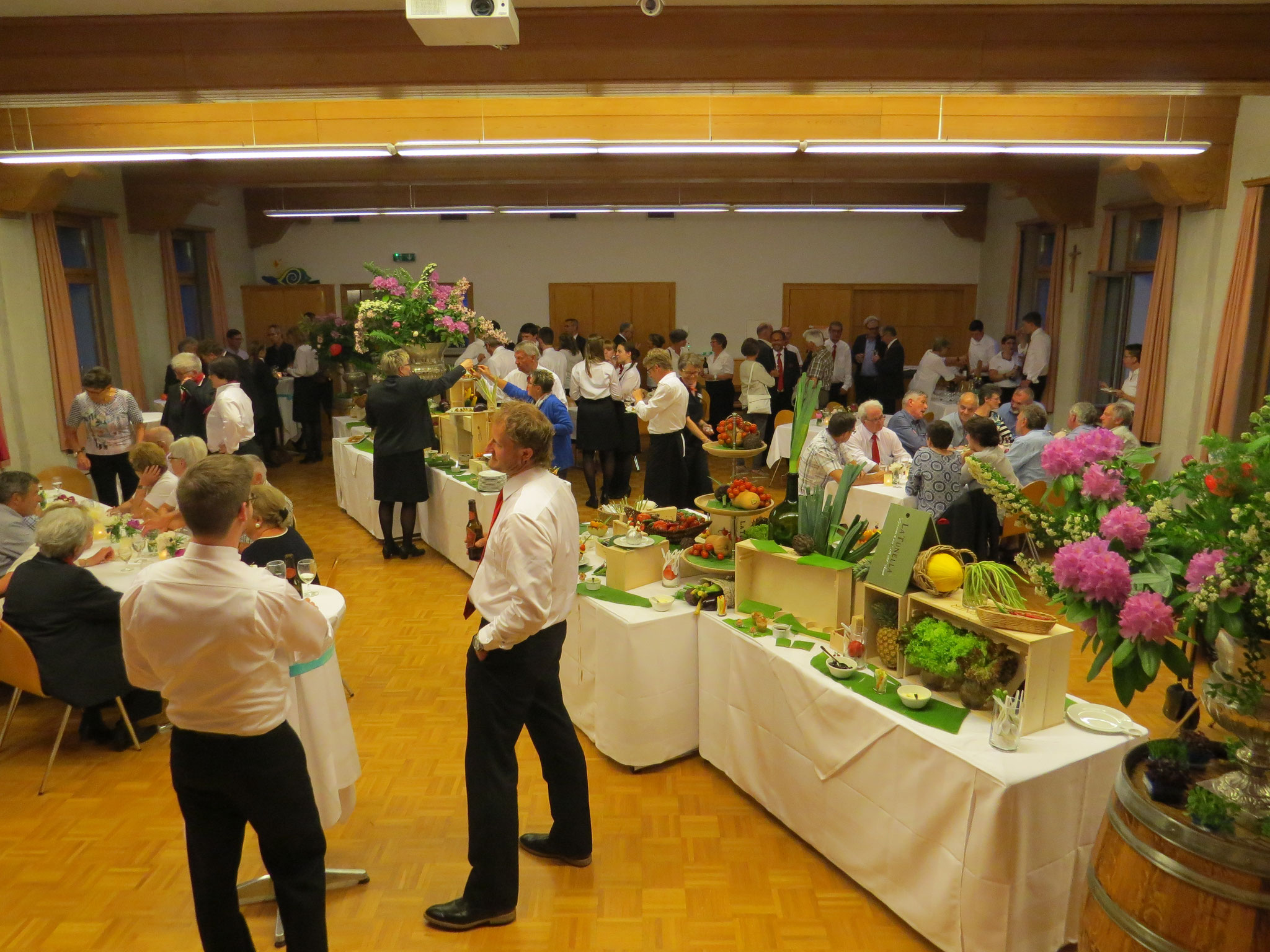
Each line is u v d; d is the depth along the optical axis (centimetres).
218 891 219
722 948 257
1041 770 229
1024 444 574
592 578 382
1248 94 485
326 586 365
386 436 624
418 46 464
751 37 459
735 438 422
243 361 994
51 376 744
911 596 275
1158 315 700
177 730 208
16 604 354
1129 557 190
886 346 1151
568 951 257
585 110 602
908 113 608
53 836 317
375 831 317
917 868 252
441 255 1311
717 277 1319
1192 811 176
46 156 552
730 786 342
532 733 289
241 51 462
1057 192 918
